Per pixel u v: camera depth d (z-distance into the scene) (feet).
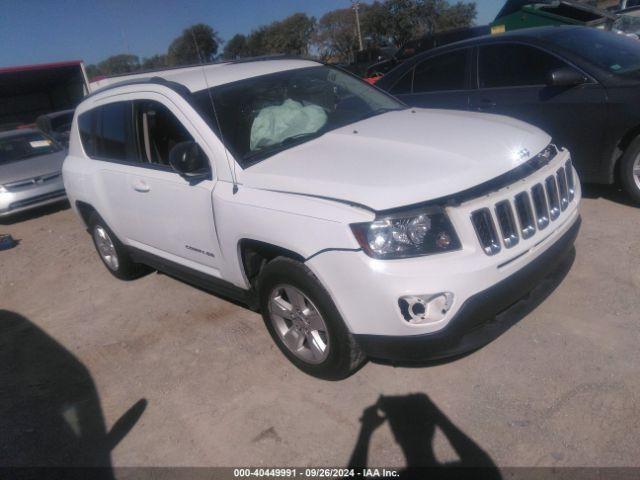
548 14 36.45
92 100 15.78
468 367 10.44
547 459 8.16
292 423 9.88
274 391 10.86
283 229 9.67
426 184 8.84
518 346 10.77
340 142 11.15
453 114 12.72
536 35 17.69
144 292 16.81
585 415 8.83
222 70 13.44
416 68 20.83
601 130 15.85
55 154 31.91
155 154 13.32
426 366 10.69
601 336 10.66
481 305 8.75
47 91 97.30
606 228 15.23
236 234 10.74
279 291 10.75
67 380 12.71
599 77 15.80
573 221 10.91
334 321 9.61
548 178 10.22
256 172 10.61
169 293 16.38
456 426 9.09
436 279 8.43
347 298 9.08
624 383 9.35
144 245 14.93
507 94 17.87
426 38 57.72
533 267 9.51
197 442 9.87
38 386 12.66
